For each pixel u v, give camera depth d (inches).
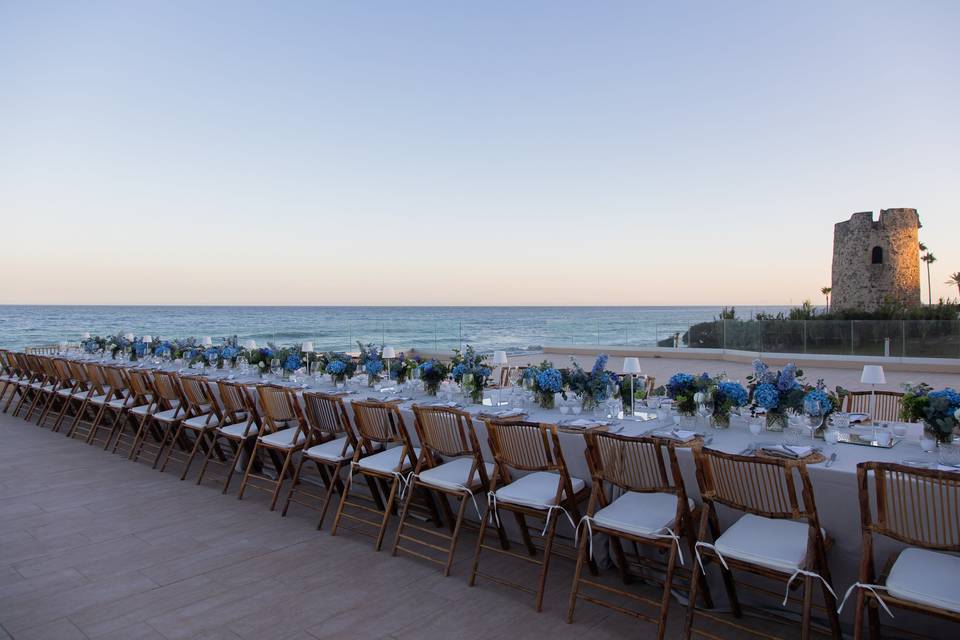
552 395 170.2
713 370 597.3
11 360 347.9
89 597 123.4
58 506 183.5
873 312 819.4
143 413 241.4
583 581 111.4
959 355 585.9
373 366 220.5
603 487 124.6
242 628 110.2
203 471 207.6
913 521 80.5
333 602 120.3
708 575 116.9
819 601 106.1
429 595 123.2
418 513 170.9
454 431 136.5
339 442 174.2
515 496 123.0
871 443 117.8
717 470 96.3
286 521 169.8
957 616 74.9
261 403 185.3
